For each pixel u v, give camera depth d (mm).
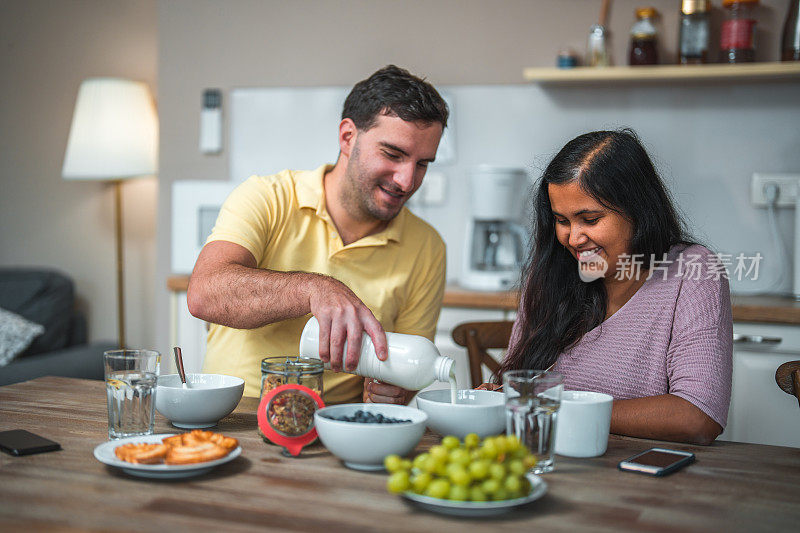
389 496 879
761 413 2361
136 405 1079
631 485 942
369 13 3197
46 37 4059
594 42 2822
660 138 2920
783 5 2756
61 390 1449
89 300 4078
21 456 1007
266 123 3340
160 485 899
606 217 1407
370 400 1279
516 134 3064
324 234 1639
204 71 3393
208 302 1347
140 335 4023
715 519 828
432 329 1769
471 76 3098
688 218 2893
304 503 848
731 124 2848
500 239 2826
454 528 784
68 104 4062
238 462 999
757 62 2793
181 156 3432
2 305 3559
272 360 1108
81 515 800
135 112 3562
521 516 826
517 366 1559
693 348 1353
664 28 2865
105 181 4020
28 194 4109
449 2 3104
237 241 1490
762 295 2764
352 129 1544
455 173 3137
